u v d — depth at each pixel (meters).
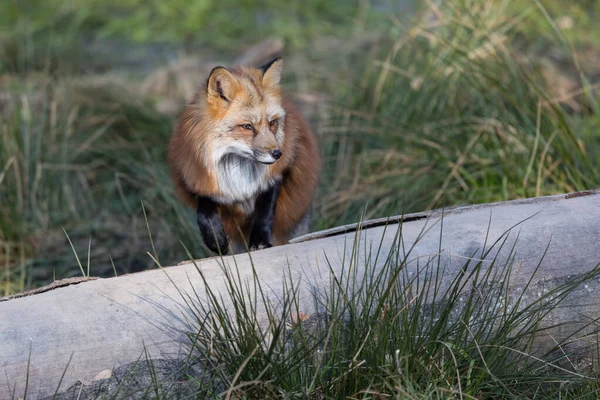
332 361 5.62
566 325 6.45
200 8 18.41
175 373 5.82
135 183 10.78
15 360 5.55
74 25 17.64
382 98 11.38
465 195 9.52
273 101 7.67
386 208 9.63
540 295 6.45
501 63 10.39
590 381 6.01
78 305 5.89
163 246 9.94
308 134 8.41
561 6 15.26
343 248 6.44
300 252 6.46
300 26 17.59
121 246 10.21
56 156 10.93
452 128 10.28
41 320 5.74
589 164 8.98
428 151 10.23
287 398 5.35
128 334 5.81
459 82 10.61
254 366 5.58
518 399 5.75
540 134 9.39
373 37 14.88
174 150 7.87
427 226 6.64
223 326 5.67
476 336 5.86
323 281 6.18
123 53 16.88
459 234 6.50
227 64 15.38
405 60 11.85
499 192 9.41
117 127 12.19
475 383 5.73
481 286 6.28
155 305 5.96
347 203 10.08
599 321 6.46
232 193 7.72
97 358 5.73
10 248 9.91
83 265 9.83
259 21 18.27
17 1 18.55
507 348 5.80
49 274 9.63
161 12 18.58
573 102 11.95
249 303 5.96
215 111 7.48
